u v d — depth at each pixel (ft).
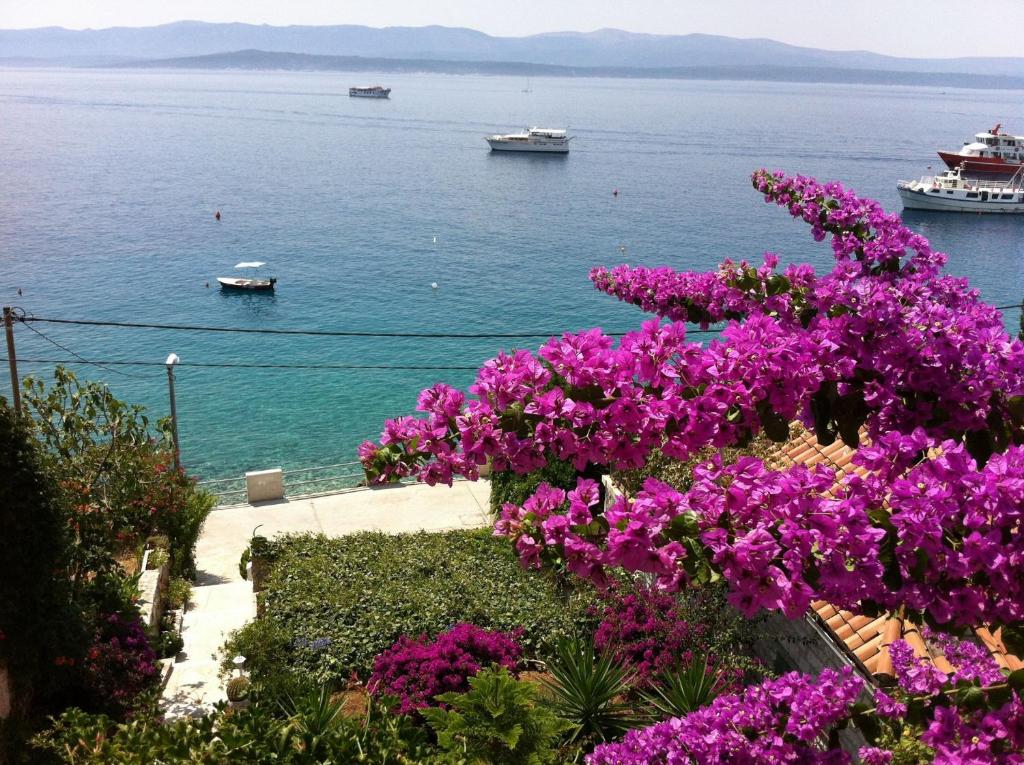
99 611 43.80
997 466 11.39
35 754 34.42
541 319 210.79
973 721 13.41
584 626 46.47
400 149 580.71
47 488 35.94
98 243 278.26
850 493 12.19
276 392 145.89
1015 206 380.78
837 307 15.12
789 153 594.65
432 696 39.34
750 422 13.79
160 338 181.88
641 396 13.60
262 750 27.55
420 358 173.88
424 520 76.48
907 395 14.83
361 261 266.98
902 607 12.66
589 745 36.63
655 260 277.85
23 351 170.09
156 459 62.59
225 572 67.05
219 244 284.41
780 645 40.81
